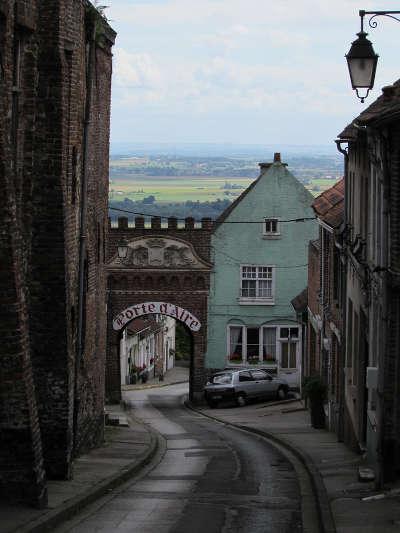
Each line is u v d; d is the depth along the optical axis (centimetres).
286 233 11650
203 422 9056
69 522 3416
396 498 3684
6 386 3441
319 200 7956
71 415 4316
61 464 4222
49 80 4122
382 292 3991
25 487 3453
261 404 10725
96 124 5503
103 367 6100
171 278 11431
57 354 4222
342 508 3519
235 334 11656
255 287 11656
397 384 3922
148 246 11406
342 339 6150
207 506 3838
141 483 4553
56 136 4138
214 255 11538
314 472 4647
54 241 4175
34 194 4138
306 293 10062
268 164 11688
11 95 3738
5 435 3453
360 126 4294
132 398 12388
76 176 4606
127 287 11362
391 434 3931
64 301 4200
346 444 5978
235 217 11581
